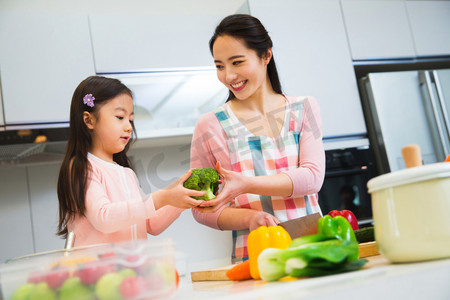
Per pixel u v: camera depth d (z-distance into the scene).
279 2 2.83
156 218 1.40
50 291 0.68
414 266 0.69
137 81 2.63
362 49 2.97
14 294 0.68
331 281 0.68
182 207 1.16
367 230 1.07
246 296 0.65
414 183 0.73
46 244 2.63
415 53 3.11
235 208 1.36
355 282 0.62
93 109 1.38
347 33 2.95
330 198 2.71
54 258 0.73
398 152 2.81
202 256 2.82
